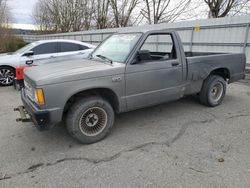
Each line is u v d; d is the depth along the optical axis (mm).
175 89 3994
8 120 4242
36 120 2811
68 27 29500
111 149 3127
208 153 2965
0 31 21125
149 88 3631
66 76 2883
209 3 15914
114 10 23406
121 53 3602
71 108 3104
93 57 4012
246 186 2324
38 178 2525
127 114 4434
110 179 2484
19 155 3008
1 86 7219
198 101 5109
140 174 2557
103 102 3254
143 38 3543
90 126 3256
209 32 9812
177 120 4105
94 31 16875
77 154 3020
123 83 3326
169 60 3820
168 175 2525
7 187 2383
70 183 2432
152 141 3332
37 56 7254
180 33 11086
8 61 7094
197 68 4215
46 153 3057
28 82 3145
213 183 2377
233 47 9039
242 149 3053
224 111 4539
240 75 5086
